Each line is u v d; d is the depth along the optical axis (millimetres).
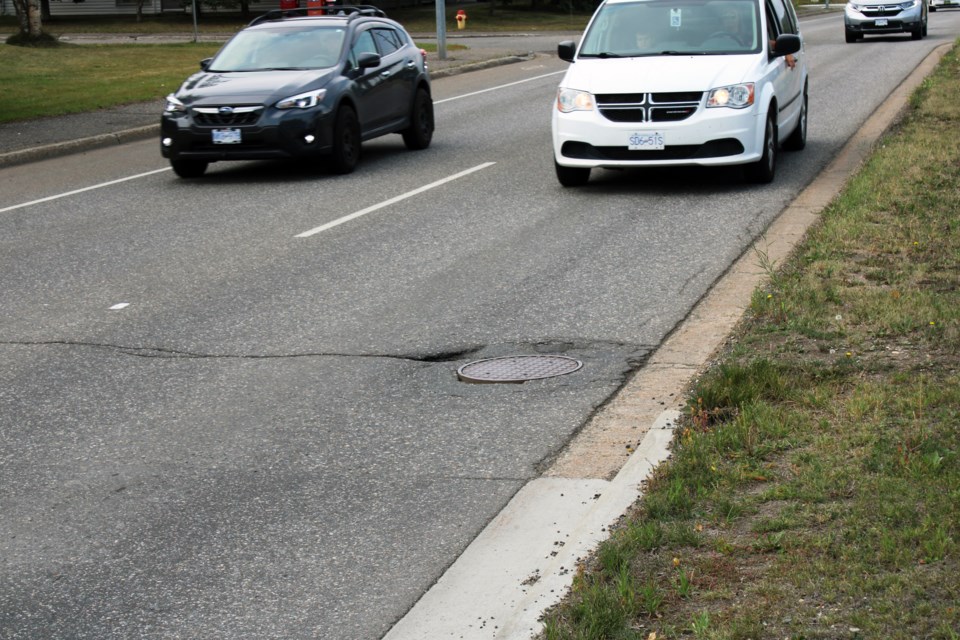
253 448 6367
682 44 13961
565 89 13570
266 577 4953
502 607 4547
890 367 6617
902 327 7203
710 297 8828
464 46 40781
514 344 7969
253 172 16484
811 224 10734
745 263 9773
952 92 19172
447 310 8844
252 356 7969
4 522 5598
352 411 6852
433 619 4500
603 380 7141
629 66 13555
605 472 5781
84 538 5395
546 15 63906
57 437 6648
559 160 13617
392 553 5109
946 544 4449
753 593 4320
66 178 16469
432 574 4902
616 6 14578
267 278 10055
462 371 7441
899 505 4812
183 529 5441
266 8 62688
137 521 5543
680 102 13078
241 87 15688
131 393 7332
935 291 8016
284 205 13555
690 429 5891
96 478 6062
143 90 26375
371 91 16688
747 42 13820
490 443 6277
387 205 13250
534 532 5180
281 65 16547
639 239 10922
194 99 15602
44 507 5742
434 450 6223
